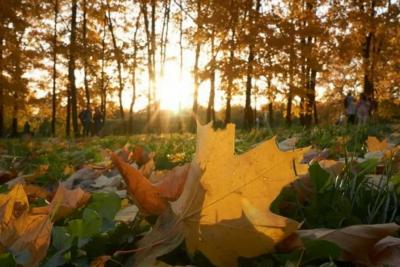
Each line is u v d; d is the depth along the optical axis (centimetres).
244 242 117
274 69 2166
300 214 170
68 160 510
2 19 2241
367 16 2328
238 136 799
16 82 2527
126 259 128
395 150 298
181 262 129
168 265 116
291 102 2547
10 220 131
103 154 508
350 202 177
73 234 133
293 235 128
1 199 150
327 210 168
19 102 2720
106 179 288
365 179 202
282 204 174
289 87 2238
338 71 3222
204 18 2262
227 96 2325
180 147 542
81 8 2988
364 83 2870
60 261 121
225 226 118
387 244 125
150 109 3206
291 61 2167
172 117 3262
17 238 121
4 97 2561
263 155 118
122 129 3166
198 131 125
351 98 2350
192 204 122
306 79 2286
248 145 448
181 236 122
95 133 3030
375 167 238
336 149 388
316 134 625
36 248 117
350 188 188
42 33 2889
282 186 119
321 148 443
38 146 782
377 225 130
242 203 117
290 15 2288
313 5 2281
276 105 2822
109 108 3741
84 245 130
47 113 3700
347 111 2342
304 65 2244
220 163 120
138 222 149
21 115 3359
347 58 2442
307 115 2572
